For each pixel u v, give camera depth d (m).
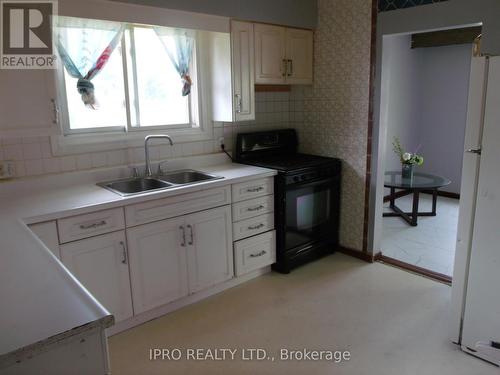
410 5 2.77
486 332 2.08
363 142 3.27
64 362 0.91
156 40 2.93
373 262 3.42
